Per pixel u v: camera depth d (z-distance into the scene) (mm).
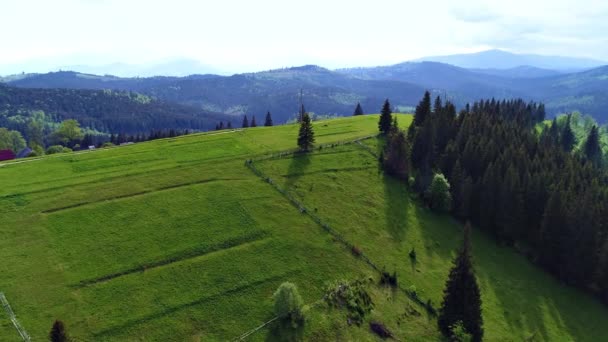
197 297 57562
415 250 79250
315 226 77375
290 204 82562
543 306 74000
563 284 81375
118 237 66312
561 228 81688
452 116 132000
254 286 61156
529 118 196500
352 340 55906
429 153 111062
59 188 77750
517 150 106688
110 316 52531
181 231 69750
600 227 82625
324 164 101750
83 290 55625
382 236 80250
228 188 84000
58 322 44156
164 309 54812
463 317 58938
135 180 83438
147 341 50344
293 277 64062
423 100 134875
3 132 191875
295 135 124438
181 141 112125
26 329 48781
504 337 63531
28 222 67062
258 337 53438
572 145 172250
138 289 57156
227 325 54469
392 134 114250
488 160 102875
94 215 70562
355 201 89312
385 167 105625
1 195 73250
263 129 133250
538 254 85875
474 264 80562
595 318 74562
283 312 55781
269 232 72875
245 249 68000
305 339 54594
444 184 93625
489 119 136375
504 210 90250
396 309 63188
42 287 55062
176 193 80062
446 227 90375
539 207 90500
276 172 94125
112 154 98938
